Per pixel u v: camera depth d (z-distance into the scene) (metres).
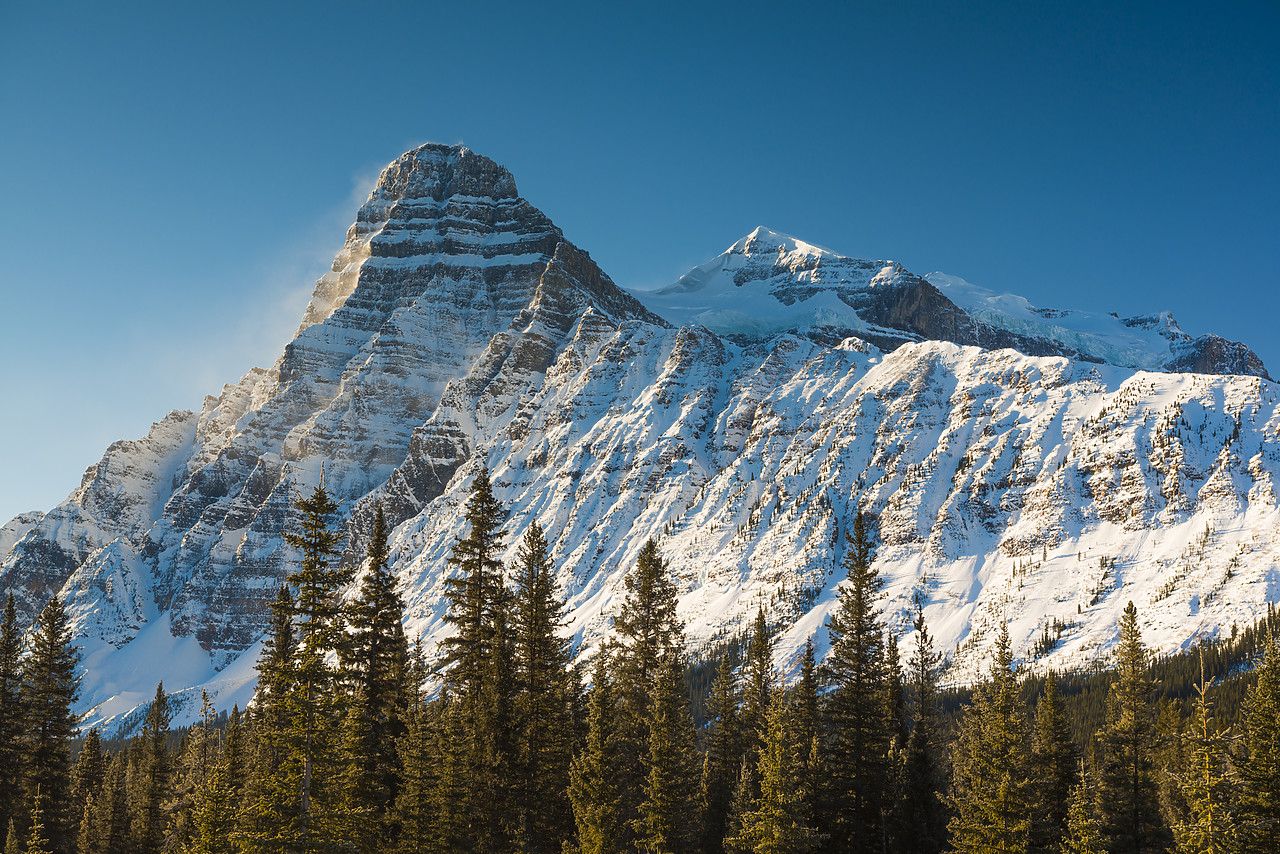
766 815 71.62
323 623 59.50
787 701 94.12
